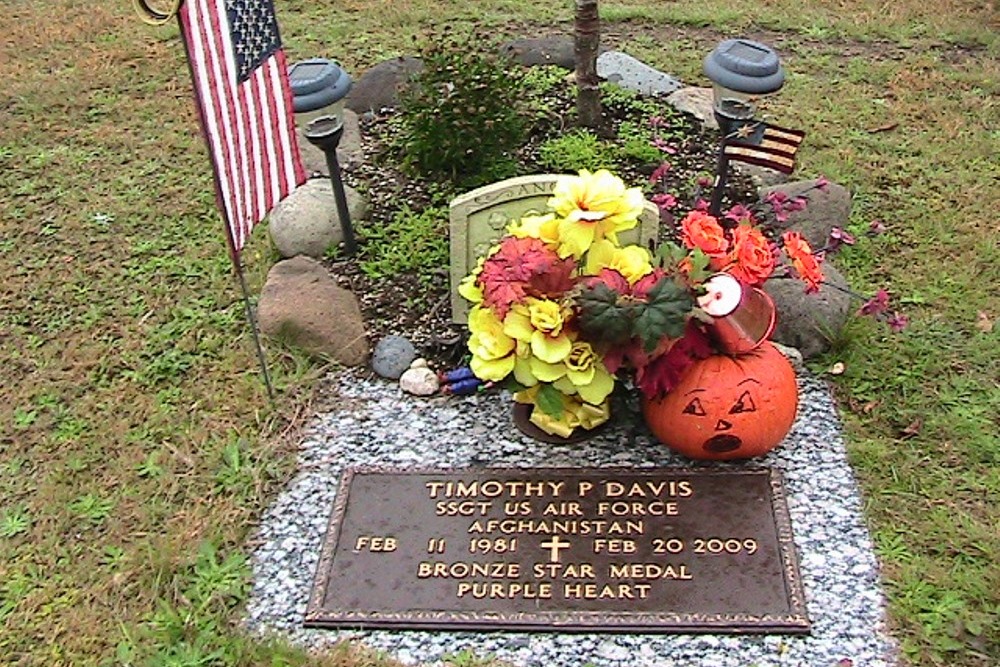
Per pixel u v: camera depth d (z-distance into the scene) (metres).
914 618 1.71
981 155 2.70
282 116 1.99
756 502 1.85
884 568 1.78
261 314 2.22
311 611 1.74
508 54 2.97
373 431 2.03
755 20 3.36
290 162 2.04
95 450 2.04
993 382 2.09
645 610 1.72
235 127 1.88
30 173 2.77
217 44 1.81
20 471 2.02
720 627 1.70
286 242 2.40
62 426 2.09
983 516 1.87
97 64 3.24
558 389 1.89
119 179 2.73
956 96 2.94
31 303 2.37
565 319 1.83
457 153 2.48
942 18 3.33
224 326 2.27
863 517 1.86
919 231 2.45
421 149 2.50
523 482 1.90
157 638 1.74
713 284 1.85
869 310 2.06
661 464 1.93
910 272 2.35
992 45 3.17
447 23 3.39
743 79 2.19
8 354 2.25
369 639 1.72
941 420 2.02
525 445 1.98
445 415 2.05
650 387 1.86
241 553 1.85
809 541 1.82
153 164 2.78
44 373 2.20
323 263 2.38
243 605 1.77
